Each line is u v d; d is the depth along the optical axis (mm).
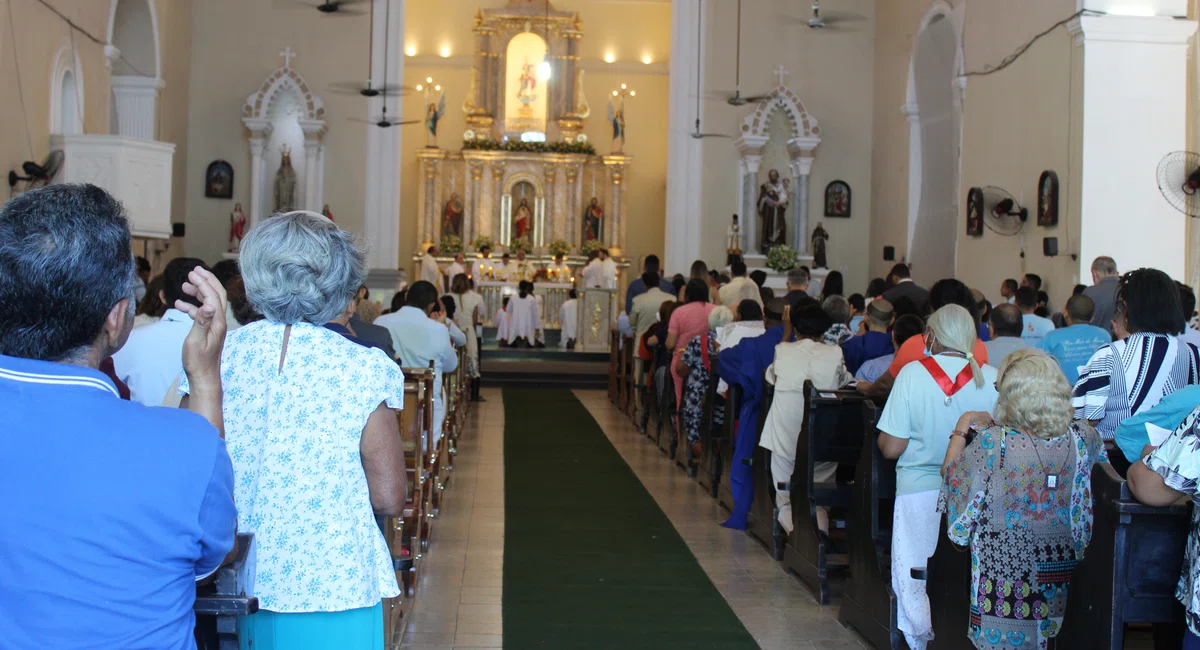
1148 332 4617
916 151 17328
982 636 4027
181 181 18016
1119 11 11258
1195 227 11188
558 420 13492
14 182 10969
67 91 12875
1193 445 3033
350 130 18906
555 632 5398
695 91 19297
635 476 9812
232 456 2623
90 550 1766
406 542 5758
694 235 19297
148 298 5027
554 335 21797
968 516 3990
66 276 1860
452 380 10227
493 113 25266
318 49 18812
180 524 1836
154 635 1816
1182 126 11273
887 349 7492
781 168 19656
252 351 2668
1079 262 11289
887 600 5039
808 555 6203
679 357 9836
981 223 13648
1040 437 3947
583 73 25781
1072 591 3697
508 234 24922
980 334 7535
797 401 6844
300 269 2652
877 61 19047
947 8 15430
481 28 25219
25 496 1754
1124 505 3369
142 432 1841
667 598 6039
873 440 5320
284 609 2592
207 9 18578
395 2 18922
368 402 2658
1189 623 3127
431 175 24547
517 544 7223
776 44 19328
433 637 5277
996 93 13625
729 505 8227
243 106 18578
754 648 5230
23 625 1737
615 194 25000
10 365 1822
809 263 18875
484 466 10164
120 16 15609
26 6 11281
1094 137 11234
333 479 2631
